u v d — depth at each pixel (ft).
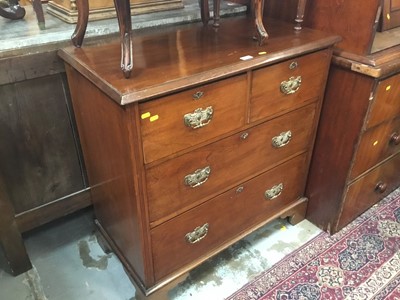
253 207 4.26
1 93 3.57
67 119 4.09
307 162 4.59
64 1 4.01
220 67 2.96
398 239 4.77
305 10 4.08
